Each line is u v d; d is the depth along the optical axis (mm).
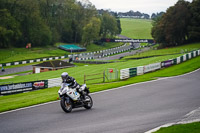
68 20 129875
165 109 11922
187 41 103938
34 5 104375
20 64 72375
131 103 13758
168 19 100188
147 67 35719
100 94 17344
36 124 9641
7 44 97250
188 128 8164
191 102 13555
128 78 31109
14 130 8898
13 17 98375
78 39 136625
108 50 126875
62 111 12039
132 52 117312
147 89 19219
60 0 126688
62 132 8484
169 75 29531
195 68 36625
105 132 8359
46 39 108875
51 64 59781
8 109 12680
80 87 12398
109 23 154750
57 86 30016
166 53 75562
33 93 24422
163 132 7879
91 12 136500
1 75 53531
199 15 96062
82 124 9477
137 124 9289
